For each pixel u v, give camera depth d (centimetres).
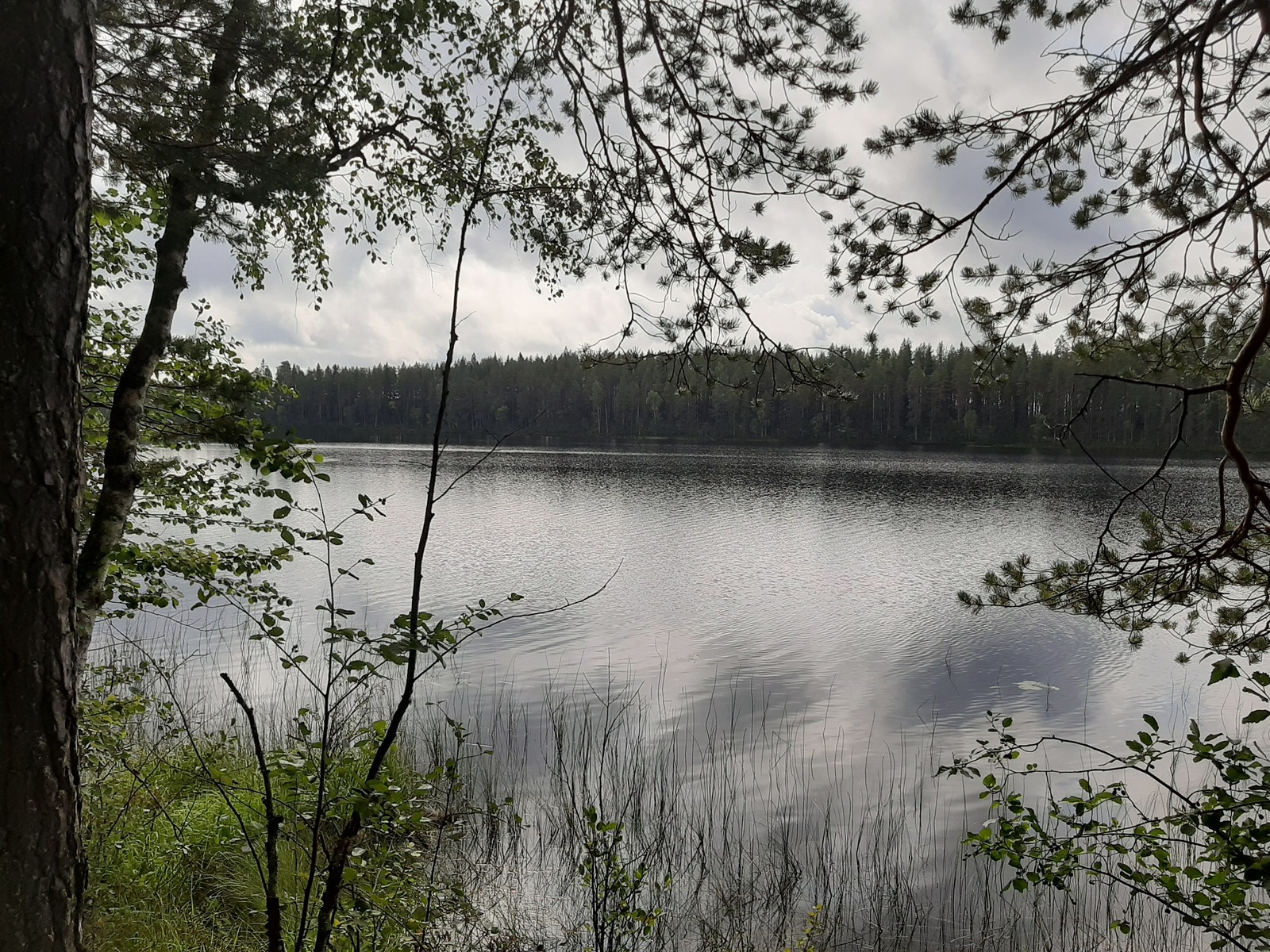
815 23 345
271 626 269
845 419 9162
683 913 530
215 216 440
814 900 549
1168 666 1234
